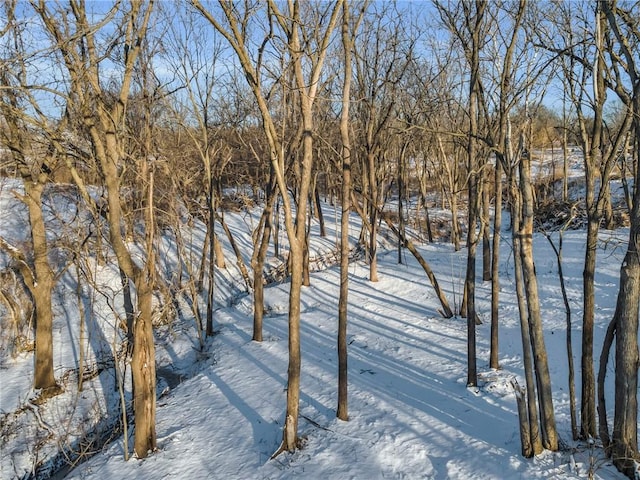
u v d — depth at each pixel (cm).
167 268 2003
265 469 848
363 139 2119
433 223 2911
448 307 1527
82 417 1221
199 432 1012
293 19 809
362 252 2380
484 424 884
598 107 708
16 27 1025
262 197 3058
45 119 968
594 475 684
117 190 899
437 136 2125
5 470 1077
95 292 1744
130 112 1493
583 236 2188
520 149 727
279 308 1770
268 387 1159
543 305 1469
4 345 1488
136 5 919
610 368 1023
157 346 1576
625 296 666
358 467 810
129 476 896
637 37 672
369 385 1102
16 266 1631
